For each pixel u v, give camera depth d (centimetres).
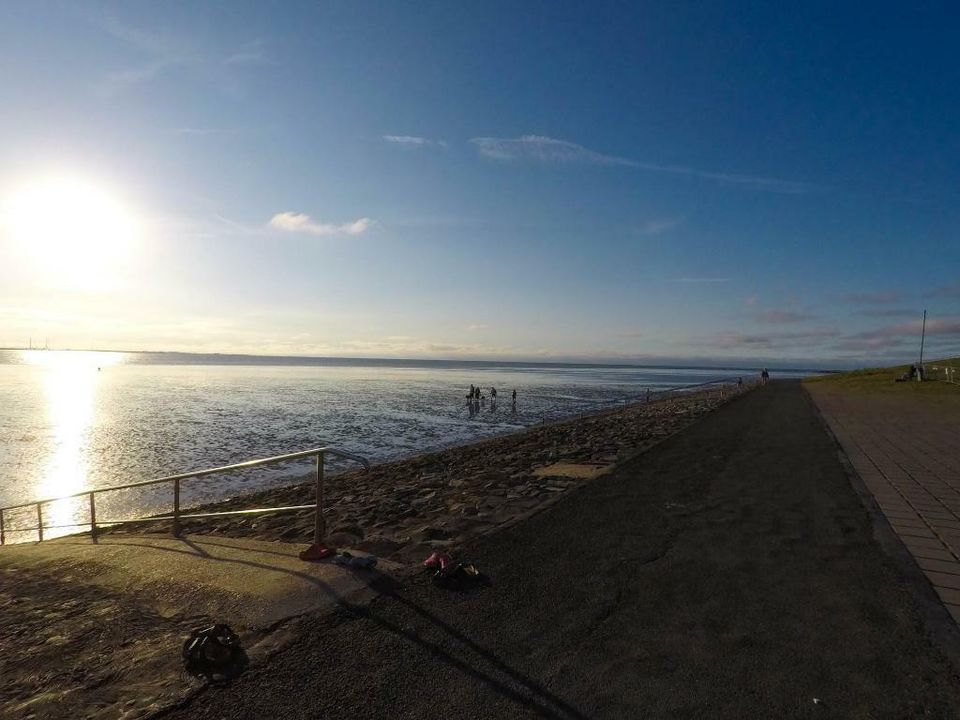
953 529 691
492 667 369
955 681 352
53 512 1523
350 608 456
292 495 1534
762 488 934
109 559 626
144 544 714
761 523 721
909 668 368
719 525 713
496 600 477
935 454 1305
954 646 396
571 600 478
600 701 332
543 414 4172
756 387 5525
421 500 1116
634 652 389
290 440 2652
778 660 378
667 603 471
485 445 2298
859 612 453
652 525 714
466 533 712
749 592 495
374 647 395
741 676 359
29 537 1348
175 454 2261
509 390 7106
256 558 580
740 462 1201
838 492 901
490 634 415
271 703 331
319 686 347
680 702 331
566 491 925
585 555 596
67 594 530
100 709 334
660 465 1177
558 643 402
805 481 991
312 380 8875
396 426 3300
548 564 569
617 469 1134
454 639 407
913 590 498
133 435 2741
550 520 740
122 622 456
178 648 403
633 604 470
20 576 598
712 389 7050
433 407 4600
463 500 1002
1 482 1809
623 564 569
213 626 396
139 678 365
